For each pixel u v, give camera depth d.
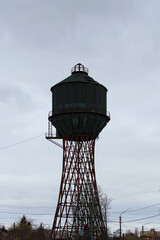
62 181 54.56
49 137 59.16
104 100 56.94
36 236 114.50
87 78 57.38
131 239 107.62
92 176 55.00
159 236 129.12
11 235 113.38
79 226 52.62
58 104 55.41
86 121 54.00
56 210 53.72
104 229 54.00
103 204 65.69
